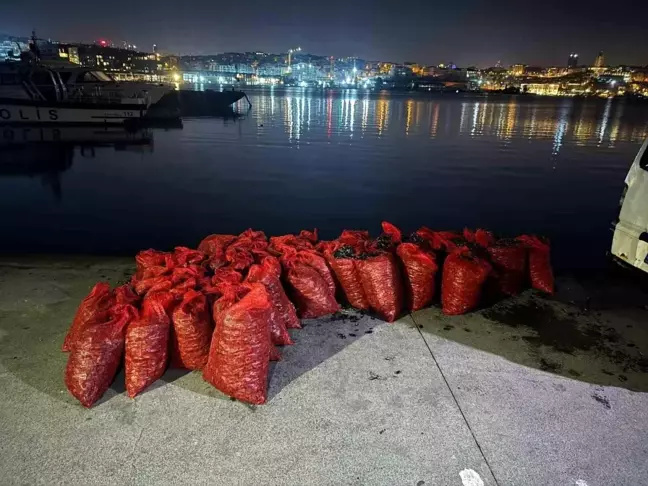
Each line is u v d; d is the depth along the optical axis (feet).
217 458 7.32
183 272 10.41
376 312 12.03
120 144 76.64
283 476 7.02
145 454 7.36
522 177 53.36
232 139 86.38
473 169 58.49
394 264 11.93
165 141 82.07
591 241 29.66
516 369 9.84
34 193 41.75
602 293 14.06
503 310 12.64
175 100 112.78
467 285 11.82
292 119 136.87
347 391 8.94
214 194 42.42
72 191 42.78
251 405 8.48
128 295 9.44
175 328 9.09
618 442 7.88
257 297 8.82
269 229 31.96
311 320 11.63
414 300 12.25
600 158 69.41
